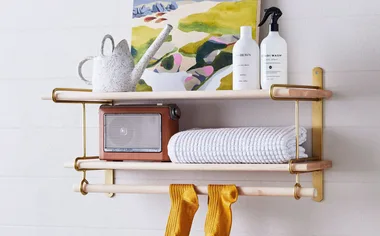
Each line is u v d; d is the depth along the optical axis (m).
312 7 1.78
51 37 1.97
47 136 1.98
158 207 1.89
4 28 2.00
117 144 1.79
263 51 1.70
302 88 1.74
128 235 1.92
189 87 1.83
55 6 1.97
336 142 1.76
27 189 1.99
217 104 1.84
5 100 2.00
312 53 1.78
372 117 1.73
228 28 1.80
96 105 1.94
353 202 1.75
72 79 1.96
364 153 1.74
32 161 1.99
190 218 1.70
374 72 1.73
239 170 1.66
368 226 1.74
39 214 1.99
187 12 1.84
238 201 1.83
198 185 1.85
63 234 1.97
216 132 1.70
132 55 1.88
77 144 1.96
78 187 1.79
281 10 1.80
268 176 1.81
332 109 1.76
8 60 2.00
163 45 1.85
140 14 1.89
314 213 1.78
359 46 1.74
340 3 1.76
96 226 1.94
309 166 1.60
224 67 1.80
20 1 1.99
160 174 1.89
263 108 1.81
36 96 1.98
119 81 1.74
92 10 1.94
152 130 1.77
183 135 1.71
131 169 1.83
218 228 1.64
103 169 1.82
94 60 1.77
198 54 1.82
